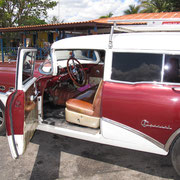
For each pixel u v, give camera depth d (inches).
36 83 127.2
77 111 126.4
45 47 592.4
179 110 94.0
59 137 154.3
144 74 102.7
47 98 169.9
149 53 101.9
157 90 98.7
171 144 102.4
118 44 107.6
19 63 100.0
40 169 115.8
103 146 142.9
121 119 104.4
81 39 121.3
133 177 110.1
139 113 100.3
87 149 138.6
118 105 103.7
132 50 104.3
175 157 101.0
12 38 938.7
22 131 97.3
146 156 131.3
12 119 95.7
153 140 101.3
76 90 171.6
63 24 455.2
